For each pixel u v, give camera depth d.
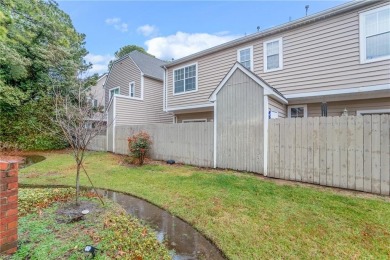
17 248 2.73
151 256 2.76
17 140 13.69
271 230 3.35
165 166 8.67
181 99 12.74
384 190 4.72
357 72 7.09
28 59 13.06
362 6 6.93
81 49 17.09
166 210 4.40
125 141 12.11
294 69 8.47
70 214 3.91
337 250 2.80
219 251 2.93
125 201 4.97
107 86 18.66
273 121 6.46
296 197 4.67
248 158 7.05
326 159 5.52
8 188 2.62
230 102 7.54
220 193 5.09
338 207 4.06
